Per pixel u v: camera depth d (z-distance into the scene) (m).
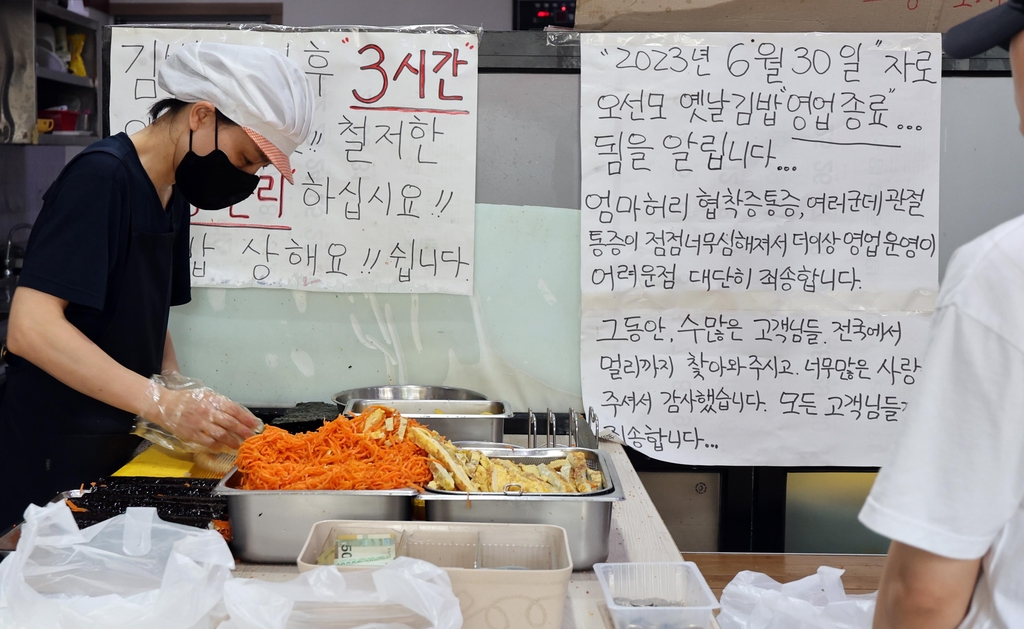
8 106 2.80
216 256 2.00
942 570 0.70
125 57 1.95
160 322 1.69
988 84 1.97
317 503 1.23
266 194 1.98
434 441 1.41
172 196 1.70
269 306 2.03
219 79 1.47
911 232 1.98
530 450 1.51
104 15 3.78
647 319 2.00
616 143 1.96
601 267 1.99
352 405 1.82
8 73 2.78
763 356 2.00
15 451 1.57
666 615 1.06
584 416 2.04
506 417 1.75
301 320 2.03
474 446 1.56
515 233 2.01
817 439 2.02
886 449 2.01
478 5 3.70
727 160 1.96
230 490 1.24
